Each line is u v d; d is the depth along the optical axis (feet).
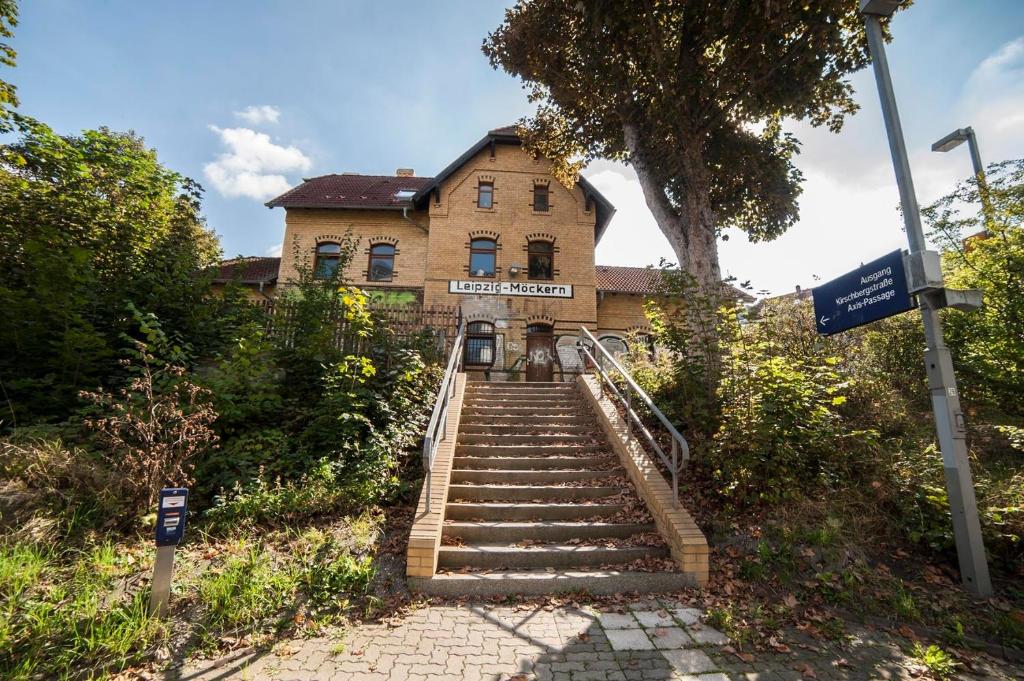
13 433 16.74
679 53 34.37
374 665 10.66
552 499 19.56
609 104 38.81
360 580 13.74
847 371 26.48
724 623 12.56
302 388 26.16
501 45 41.01
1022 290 22.53
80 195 27.99
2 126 27.22
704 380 23.88
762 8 29.22
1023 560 14.97
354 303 26.94
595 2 31.42
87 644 10.48
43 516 13.69
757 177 39.37
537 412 28.25
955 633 12.38
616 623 12.69
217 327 27.81
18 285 23.06
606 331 59.77
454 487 19.63
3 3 27.58
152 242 30.32
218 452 19.61
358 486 18.33
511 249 55.83
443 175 55.62
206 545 14.82
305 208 56.65
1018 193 23.04
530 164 58.34
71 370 21.90
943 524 15.90
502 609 13.42
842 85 37.06
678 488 19.49
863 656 11.44
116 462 16.11
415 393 26.35
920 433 21.68
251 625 11.89
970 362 24.66
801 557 15.38
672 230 34.94
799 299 29.71
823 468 18.17
